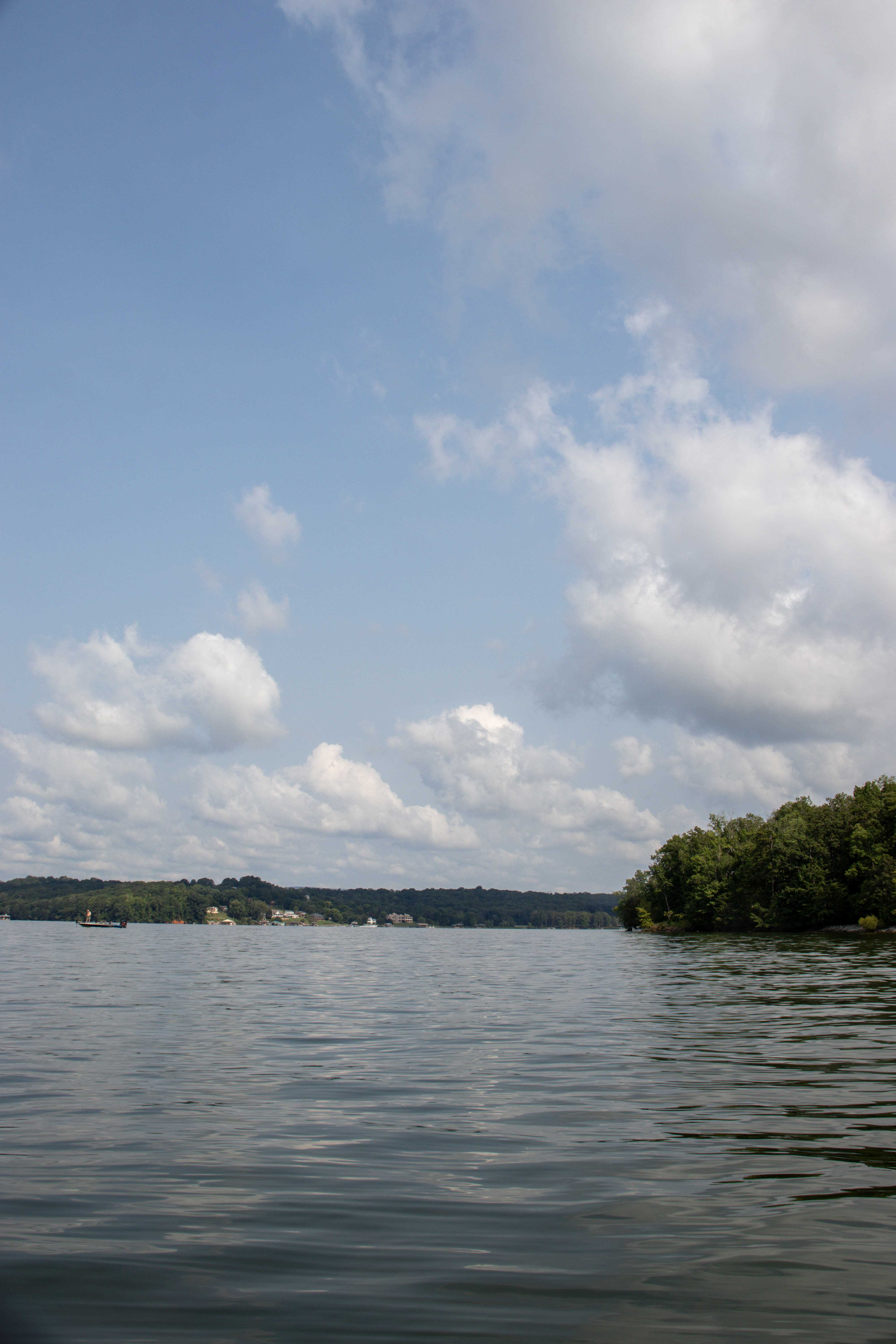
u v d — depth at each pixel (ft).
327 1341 21.20
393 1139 40.16
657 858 477.36
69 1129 42.14
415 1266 25.76
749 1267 25.68
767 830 410.31
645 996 113.19
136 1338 21.34
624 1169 35.42
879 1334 21.58
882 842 357.61
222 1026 82.58
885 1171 34.99
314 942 422.82
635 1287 24.31
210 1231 28.63
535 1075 56.13
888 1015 87.45
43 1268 25.59
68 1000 108.68
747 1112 45.29
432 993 122.21
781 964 178.81
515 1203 31.37
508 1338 21.34
